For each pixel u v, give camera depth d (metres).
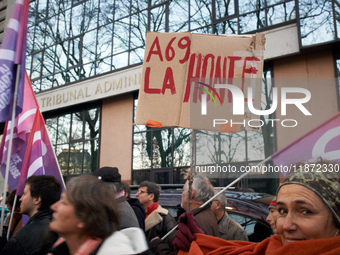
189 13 11.64
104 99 13.55
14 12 3.65
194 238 2.06
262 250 1.62
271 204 1.99
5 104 3.46
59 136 14.57
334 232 1.20
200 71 2.97
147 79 3.01
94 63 13.62
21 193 3.16
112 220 1.30
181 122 2.88
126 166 12.48
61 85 14.23
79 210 1.24
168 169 11.52
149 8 12.62
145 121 2.92
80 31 14.35
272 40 9.77
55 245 1.44
